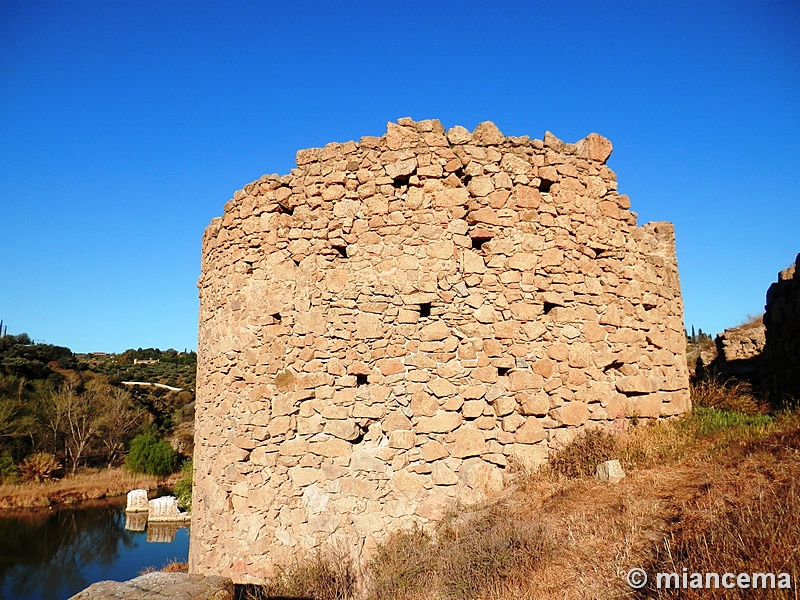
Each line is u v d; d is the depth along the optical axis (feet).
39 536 88.28
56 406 151.33
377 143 28.66
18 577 67.97
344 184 28.76
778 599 13.19
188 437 170.71
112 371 262.88
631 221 31.50
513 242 28.04
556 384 27.55
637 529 18.66
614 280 30.07
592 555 17.99
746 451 22.84
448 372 26.73
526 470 26.43
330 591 23.34
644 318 30.73
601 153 30.99
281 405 27.94
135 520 99.25
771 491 18.11
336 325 27.68
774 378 41.55
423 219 27.86
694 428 27.84
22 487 122.93
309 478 26.91
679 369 31.53
